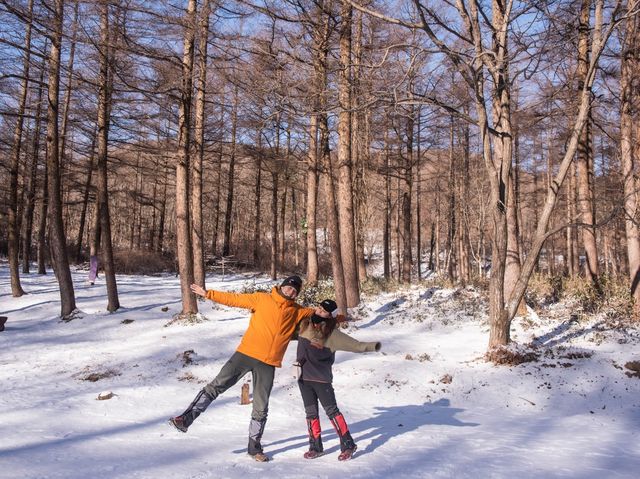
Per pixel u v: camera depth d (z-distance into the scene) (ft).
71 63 61.62
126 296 65.92
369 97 40.16
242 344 17.04
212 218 148.97
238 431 21.40
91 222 144.36
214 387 16.79
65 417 23.53
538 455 17.37
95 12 47.16
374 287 67.46
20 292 66.95
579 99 51.72
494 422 24.59
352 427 22.43
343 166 56.39
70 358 40.73
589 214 57.47
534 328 46.32
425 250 191.62
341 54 48.47
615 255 100.42
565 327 45.57
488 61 36.24
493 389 31.14
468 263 96.53
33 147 84.17
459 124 76.02
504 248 37.37
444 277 96.99
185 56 53.01
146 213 169.89
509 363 35.12
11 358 41.16
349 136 55.11
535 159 101.50
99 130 58.08
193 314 53.21
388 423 23.39
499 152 46.98
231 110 61.11
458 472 14.88
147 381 32.78
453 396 30.32
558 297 57.26
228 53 47.47
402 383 32.17
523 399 29.78
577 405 28.86
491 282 37.50
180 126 53.93
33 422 22.47
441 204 135.44
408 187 86.63
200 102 61.00
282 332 17.11
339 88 42.11
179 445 18.58
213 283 85.66
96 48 48.14
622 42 47.52
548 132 81.82
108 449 17.75
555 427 23.65
